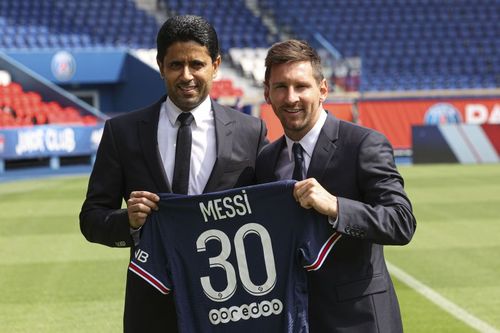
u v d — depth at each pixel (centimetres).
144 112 387
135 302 374
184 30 362
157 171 375
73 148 1917
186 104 373
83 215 375
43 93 2152
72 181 1697
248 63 2473
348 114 2028
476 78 2580
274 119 1967
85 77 2302
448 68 2633
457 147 1936
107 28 2561
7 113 1986
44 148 1864
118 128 384
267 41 2656
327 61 2331
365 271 351
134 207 354
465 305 675
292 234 348
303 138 363
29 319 655
